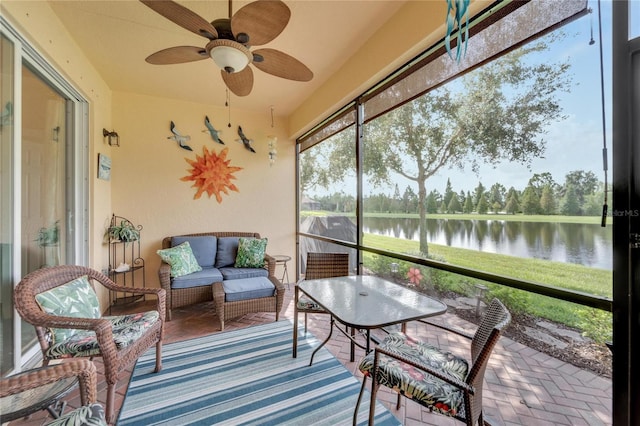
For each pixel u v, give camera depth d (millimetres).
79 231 2797
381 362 1408
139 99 3688
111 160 3529
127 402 1700
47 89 2254
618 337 1169
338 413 1628
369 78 2502
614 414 1185
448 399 1187
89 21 2215
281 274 4559
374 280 2219
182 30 2342
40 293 1612
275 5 1319
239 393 1791
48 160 2268
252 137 4363
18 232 1752
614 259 1175
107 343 1511
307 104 3842
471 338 1714
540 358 1555
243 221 4316
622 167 1151
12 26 1677
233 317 2930
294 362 2160
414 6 1991
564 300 1356
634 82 1125
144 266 3713
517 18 1536
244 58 1652
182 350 2338
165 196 3836
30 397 1214
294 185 4668
